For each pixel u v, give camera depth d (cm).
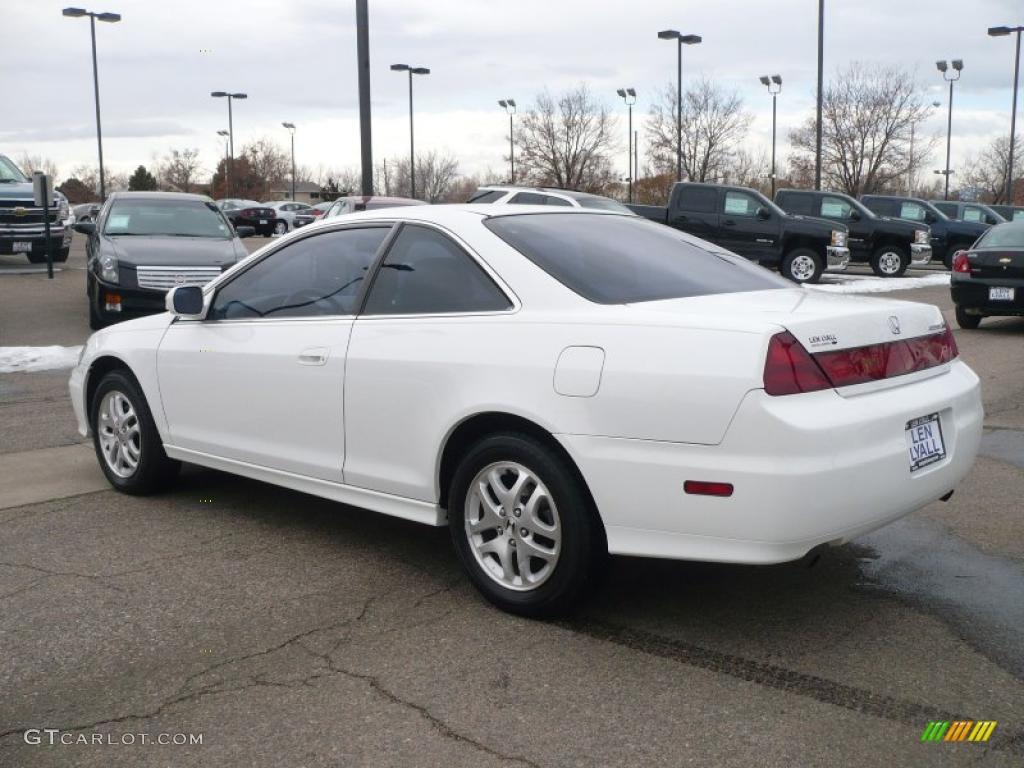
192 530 495
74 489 570
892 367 361
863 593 408
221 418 494
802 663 345
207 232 1279
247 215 3981
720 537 334
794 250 2067
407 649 357
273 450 471
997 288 1270
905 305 393
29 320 1357
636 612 389
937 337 394
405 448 411
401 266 430
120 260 1146
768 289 420
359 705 317
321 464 448
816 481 324
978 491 555
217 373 491
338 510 532
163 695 324
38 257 2133
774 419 323
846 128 4388
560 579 368
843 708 314
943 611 390
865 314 359
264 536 486
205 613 390
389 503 427
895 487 348
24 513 523
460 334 393
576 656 351
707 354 335
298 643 362
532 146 4816
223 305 503
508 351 376
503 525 385
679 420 335
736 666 343
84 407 583
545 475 365
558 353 363
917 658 348
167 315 539
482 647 358
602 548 367
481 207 443
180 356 510
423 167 6631
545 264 393
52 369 998
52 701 321
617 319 358
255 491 568
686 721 306
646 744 293
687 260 437
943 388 383
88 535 487
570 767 281
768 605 396
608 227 452
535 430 372
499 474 387
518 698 321
